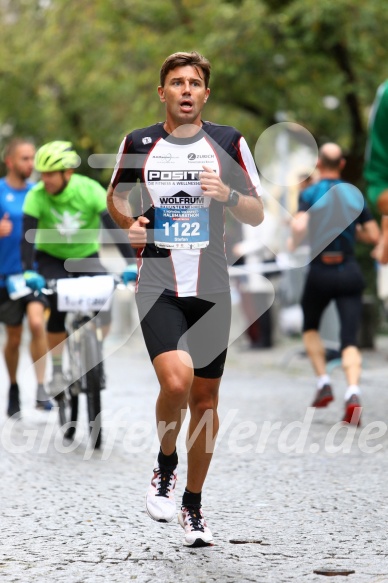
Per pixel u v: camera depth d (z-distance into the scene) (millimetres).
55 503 16750
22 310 25953
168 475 13852
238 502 16641
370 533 14516
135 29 49031
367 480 18281
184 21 48094
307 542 14070
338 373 36031
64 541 14305
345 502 16531
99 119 57562
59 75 54531
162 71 13719
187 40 46938
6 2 58438
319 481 18219
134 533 14742
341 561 13094
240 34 43844
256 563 13055
